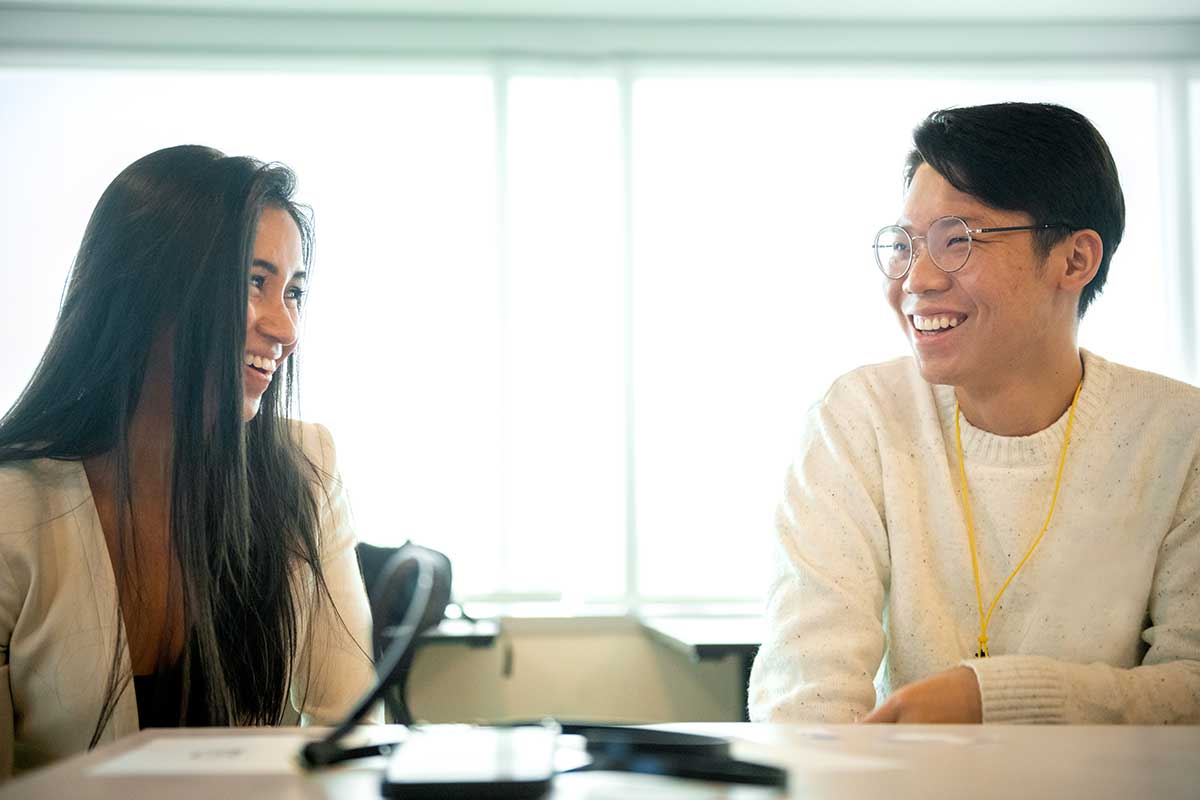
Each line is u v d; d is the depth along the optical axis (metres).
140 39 4.16
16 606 1.21
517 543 4.21
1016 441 1.33
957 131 1.25
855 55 4.37
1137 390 1.33
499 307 4.23
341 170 4.21
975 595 1.33
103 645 1.20
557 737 0.72
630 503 4.23
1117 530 1.29
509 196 4.28
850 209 4.35
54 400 1.27
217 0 4.10
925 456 1.37
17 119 4.09
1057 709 1.06
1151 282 4.41
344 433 4.10
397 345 4.16
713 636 3.33
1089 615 1.28
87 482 1.25
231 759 0.68
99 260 1.28
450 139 4.27
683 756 0.65
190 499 1.26
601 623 4.05
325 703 1.41
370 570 3.05
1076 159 1.24
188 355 1.27
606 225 4.32
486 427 4.20
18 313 4.02
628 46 4.33
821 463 1.38
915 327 1.31
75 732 1.20
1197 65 4.44
